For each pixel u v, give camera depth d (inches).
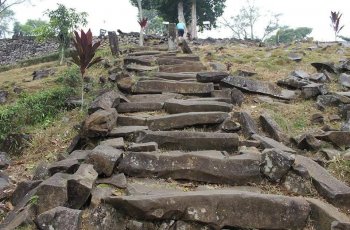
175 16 1000.2
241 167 155.6
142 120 207.8
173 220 126.0
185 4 956.0
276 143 182.2
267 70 329.7
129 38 598.5
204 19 1044.5
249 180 154.0
